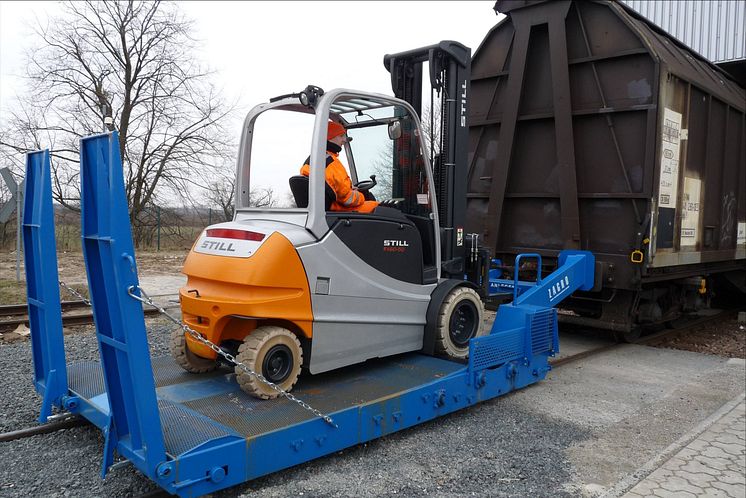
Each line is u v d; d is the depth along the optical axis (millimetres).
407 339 4789
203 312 3883
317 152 3963
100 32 21625
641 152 6605
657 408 5148
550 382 5867
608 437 4453
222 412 3592
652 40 6812
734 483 3686
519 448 4184
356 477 3633
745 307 11195
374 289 4387
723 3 12492
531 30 7438
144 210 24047
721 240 8625
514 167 7793
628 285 6719
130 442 3135
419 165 5176
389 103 4648
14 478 3463
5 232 20172
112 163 2762
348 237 4188
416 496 3432
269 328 3828
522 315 5328
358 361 4367
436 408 4344
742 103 9086
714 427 4672
